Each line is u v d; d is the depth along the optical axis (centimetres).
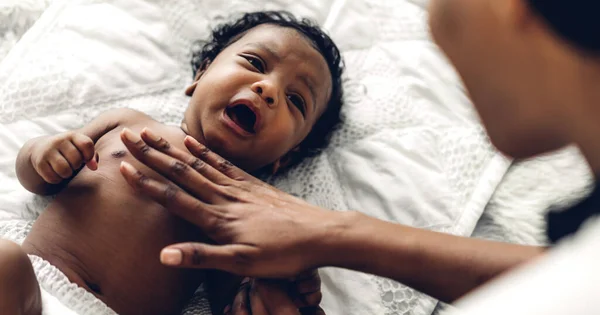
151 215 85
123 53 108
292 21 105
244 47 95
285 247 70
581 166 108
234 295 86
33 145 87
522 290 35
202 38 112
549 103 45
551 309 33
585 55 39
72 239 83
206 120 90
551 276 34
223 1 116
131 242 84
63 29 107
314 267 73
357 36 118
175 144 93
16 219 91
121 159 89
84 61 105
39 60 103
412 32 120
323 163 105
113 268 83
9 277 64
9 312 64
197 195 75
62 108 101
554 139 50
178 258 65
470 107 113
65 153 83
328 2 121
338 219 73
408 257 70
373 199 103
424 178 104
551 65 42
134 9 112
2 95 100
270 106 89
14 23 117
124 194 86
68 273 81
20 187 94
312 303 79
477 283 68
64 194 86
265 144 91
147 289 84
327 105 106
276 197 76
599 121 43
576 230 47
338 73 108
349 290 93
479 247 70
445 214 101
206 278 91
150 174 88
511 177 110
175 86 108
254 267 71
